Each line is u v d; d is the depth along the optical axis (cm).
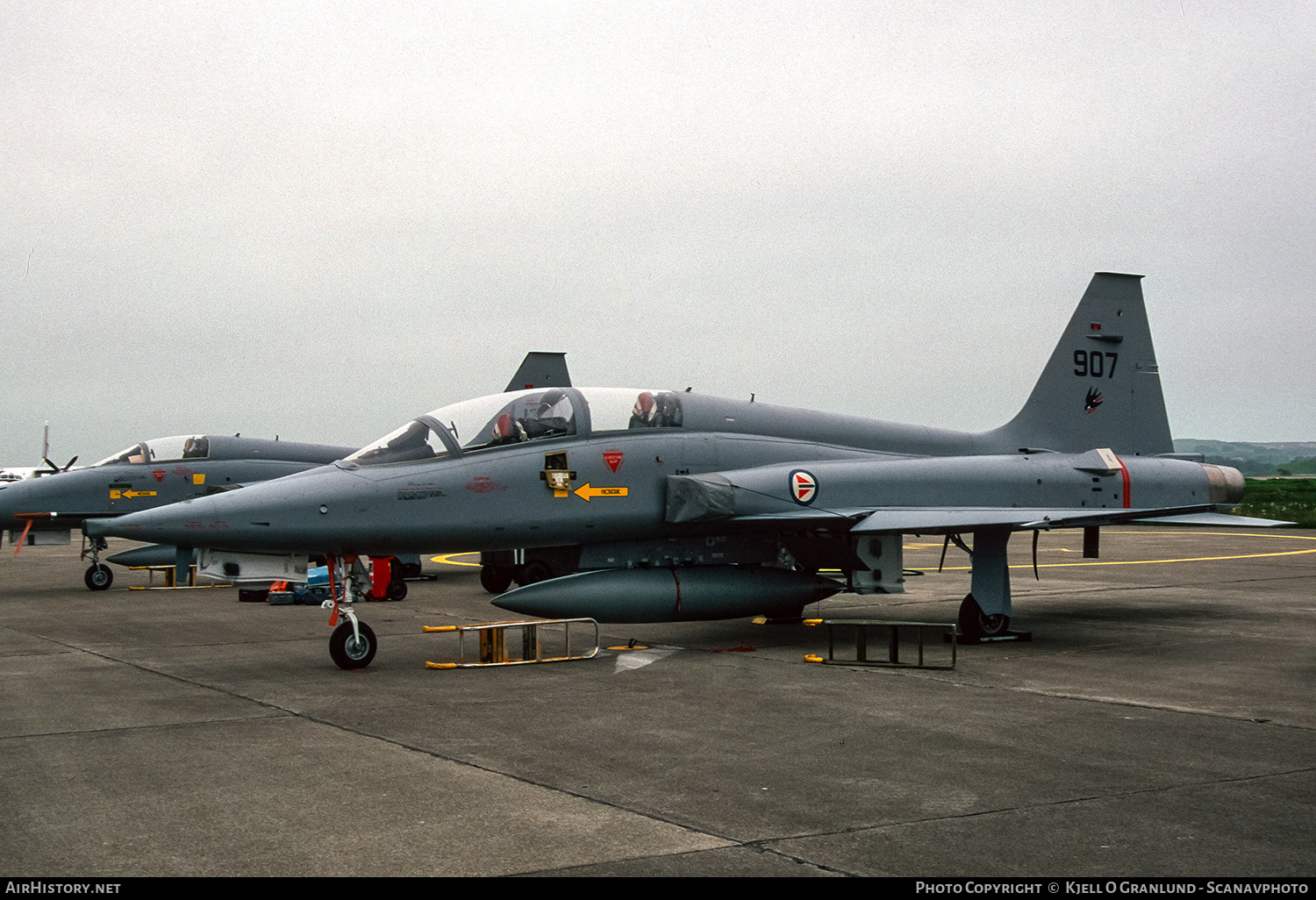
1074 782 654
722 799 616
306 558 1180
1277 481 10988
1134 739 771
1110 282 1650
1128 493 1488
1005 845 535
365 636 1108
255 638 1373
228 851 523
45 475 2539
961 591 1986
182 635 1402
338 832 554
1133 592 1920
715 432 1365
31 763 696
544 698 934
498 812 589
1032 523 1241
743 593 1284
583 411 1289
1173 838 546
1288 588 1994
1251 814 588
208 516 1052
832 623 1136
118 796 618
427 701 921
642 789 636
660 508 1285
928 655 1201
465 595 1989
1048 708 891
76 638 1374
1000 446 1566
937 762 704
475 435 1220
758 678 1043
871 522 1256
